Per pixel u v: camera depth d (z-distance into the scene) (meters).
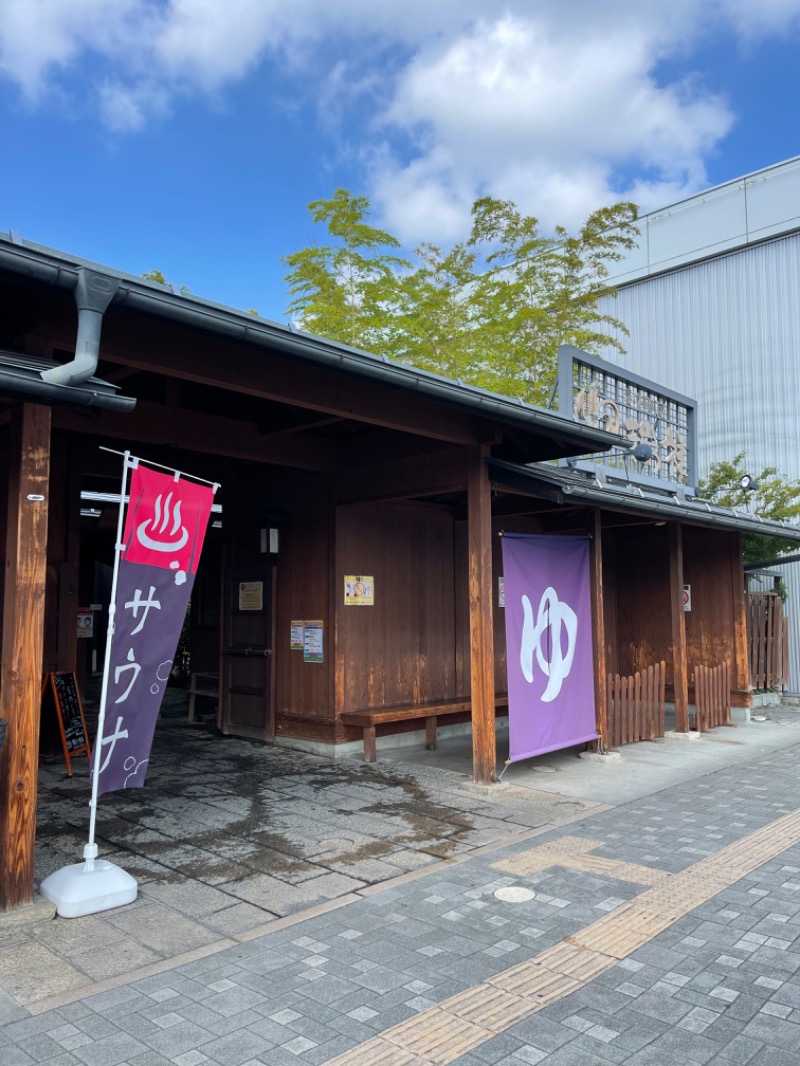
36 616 4.05
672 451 12.30
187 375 4.77
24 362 3.80
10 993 3.25
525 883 4.54
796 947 3.72
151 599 4.51
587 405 10.49
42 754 7.89
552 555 7.76
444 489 7.30
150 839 5.34
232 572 9.43
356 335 18.52
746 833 5.56
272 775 7.29
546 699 7.51
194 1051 2.85
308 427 7.06
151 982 3.36
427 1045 2.90
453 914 4.09
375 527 8.73
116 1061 2.79
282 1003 3.19
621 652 12.34
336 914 4.09
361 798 6.47
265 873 4.70
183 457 8.97
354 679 8.35
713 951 3.67
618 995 3.27
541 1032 2.99
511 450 7.56
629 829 5.65
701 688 10.30
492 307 19.77
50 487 7.98
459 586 9.73
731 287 16.47
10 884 3.96
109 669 4.33
